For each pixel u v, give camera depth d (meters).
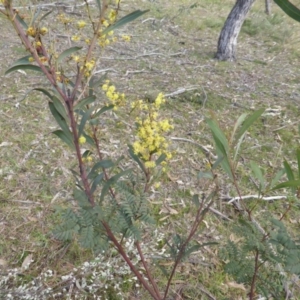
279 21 7.84
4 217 2.52
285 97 4.65
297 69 5.66
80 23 1.30
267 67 5.66
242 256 1.45
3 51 4.87
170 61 5.41
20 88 4.07
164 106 4.09
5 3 0.98
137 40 6.06
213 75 5.10
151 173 1.48
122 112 3.82
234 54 5.75
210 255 2.38
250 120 1.23
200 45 6.29
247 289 2.19
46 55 1.11
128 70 4.87
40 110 3.74
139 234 1.26
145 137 1.30
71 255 2.29
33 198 2.70
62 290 2.06
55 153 3.17
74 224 1.21
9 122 3.49
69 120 1.21
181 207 2.75
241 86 4.85
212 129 1.23
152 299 2.07
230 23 5.55
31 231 2.44
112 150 3.26
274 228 2.51
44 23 5.82
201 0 8.97
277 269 2.12
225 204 2.82
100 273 2.13
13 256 2.27
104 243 1.30
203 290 2.16
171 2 8.46
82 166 1.26
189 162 3.25
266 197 2.91
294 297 2.13
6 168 2.93
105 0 1.10
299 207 1.47
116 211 1.46
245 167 3.27
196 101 4.29
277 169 3.28
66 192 2.79
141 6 7.66
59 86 1.19
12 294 1.95
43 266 2.21
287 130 3.90
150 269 2.21
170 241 2.45
